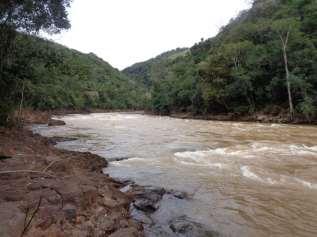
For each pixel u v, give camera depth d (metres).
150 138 21.84
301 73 36.62
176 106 68.31
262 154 14.12
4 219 4.98
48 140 19.53
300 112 35.09
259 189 8.91
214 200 8.09
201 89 52.81
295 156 13.48
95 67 159.62
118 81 159.62
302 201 7.86
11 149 11.69
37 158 10.36
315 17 43.56
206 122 40.16
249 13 76.31
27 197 6.21
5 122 20.02
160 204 7.80
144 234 6.01
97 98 105.19
